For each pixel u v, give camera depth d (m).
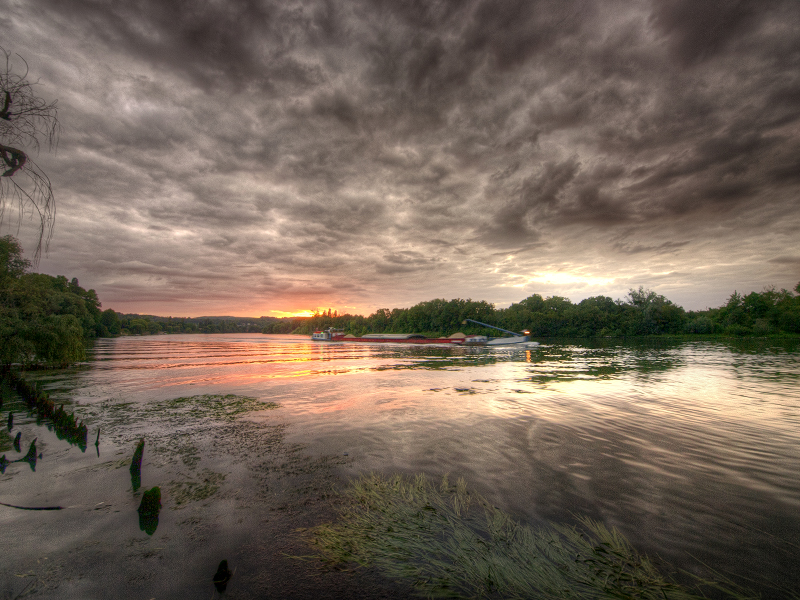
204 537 5.83
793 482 7.72
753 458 9.16
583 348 59.97
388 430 12.03
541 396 17.86
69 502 7.10
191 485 7.83
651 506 6.74
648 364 33.16
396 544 5.58
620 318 108.69
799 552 5.30
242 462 9.18
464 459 9.25
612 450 9.85
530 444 10.44
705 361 35.34
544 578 4.77
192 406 16.42
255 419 13.80
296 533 5.93
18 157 6.91
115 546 5.59
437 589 4.59
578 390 19.53
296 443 10.73
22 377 23.92
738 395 17.62
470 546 5.50
